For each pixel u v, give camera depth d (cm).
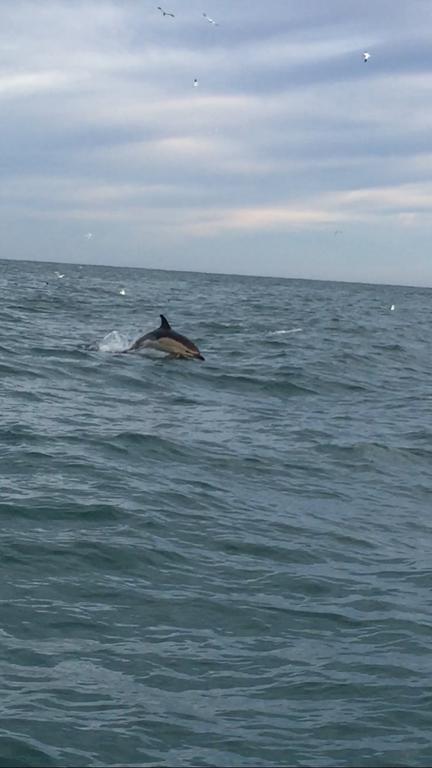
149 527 1031
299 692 674
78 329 3334
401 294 14600
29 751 569
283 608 837
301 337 3659
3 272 11038
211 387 2162
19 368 2109
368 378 2583
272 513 1155
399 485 1367
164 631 763
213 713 635
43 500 1081
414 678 708
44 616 768
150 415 1730
